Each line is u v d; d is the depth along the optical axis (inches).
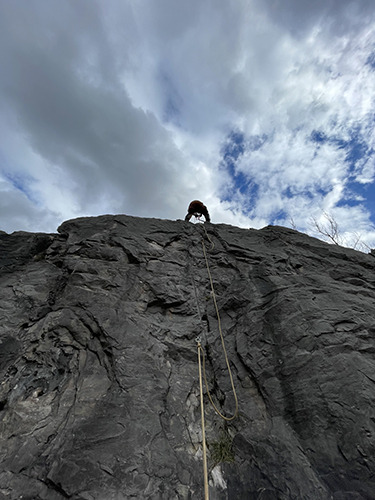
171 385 150.7
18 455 107.3
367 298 213.8
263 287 214.2
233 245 276.2
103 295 189.0
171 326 189.6
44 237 270.2
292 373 148.6
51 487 98.1
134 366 148.5
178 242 277.7
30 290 197.8
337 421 122.7
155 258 239.5
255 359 163.6
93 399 130.5
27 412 124.7
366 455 109.3
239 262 253.8
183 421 135.5
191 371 164.7
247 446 124.8
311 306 184.5
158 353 163.3
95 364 149.8
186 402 145.8
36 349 155.9
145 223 288.4
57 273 218.2
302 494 101.3
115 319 172.6
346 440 115.9
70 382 140.4
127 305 188.5
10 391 135.0
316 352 154.3
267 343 169.2
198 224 328.2
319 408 129.3
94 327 166.6
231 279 234.8
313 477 106.4
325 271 257.1
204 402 151.3
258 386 151.8
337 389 134.3
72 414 123.0
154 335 174.4
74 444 111.0
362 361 146.7
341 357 148.9
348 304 194.9
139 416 126.3
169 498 101.7
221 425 141.3
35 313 181.3
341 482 104.0
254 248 276.4
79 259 221.5
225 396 152.8
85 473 101.8
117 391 134.5
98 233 253.8
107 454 109.3
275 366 155.9
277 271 234.8
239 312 199.9
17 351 156.1
